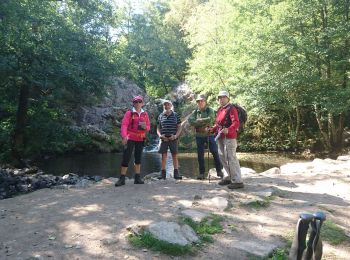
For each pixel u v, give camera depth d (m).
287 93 16.55
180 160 16.67
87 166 15.69
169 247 3.79
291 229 4.37
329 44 15.80
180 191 6.17
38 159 17.31
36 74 13.53
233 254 3.72
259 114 19.08
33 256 3.71
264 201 5.36
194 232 4.18
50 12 15.14
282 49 15.46
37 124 16.52
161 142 7.81
